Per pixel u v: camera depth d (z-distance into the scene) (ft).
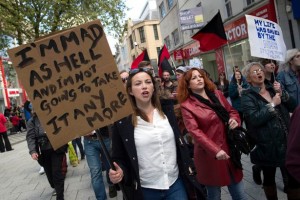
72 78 8.68
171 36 98.68
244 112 13.53
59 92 8.60
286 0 41.06
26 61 8.46
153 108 10.33
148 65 18.04
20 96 123.54
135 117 9.95
